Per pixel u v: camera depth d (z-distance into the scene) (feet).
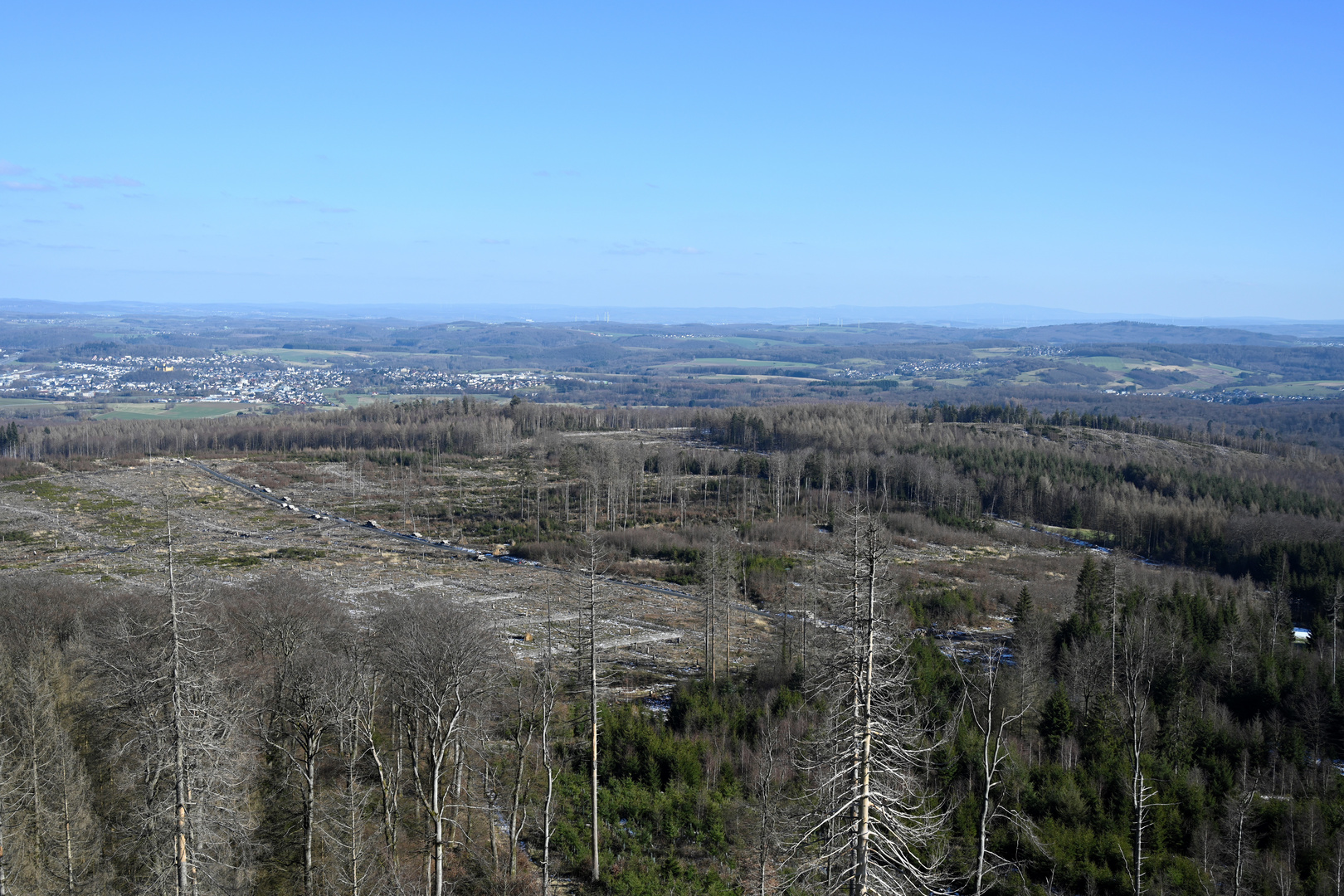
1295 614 372.99
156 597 239.30
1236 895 158.92
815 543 498.28
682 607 405.80
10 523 533.55
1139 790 164.86
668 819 199.11
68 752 163.02
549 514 603.26
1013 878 173.17
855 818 105.29
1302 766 213.87
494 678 203.00
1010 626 353.72
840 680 108.58
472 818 190.70
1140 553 536.83
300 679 165.89
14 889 145.38
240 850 157.17
